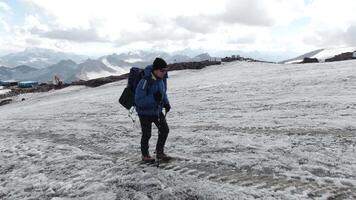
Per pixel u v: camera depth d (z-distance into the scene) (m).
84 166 5.10
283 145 5.08
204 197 3.56
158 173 4.34
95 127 8.36
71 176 4.76
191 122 7.79
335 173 3.90
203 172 4.26
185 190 3.76
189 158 4.82
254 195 3.46
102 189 4.11
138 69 4.49
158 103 4.42
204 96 12.09
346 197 3.27
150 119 4.53
